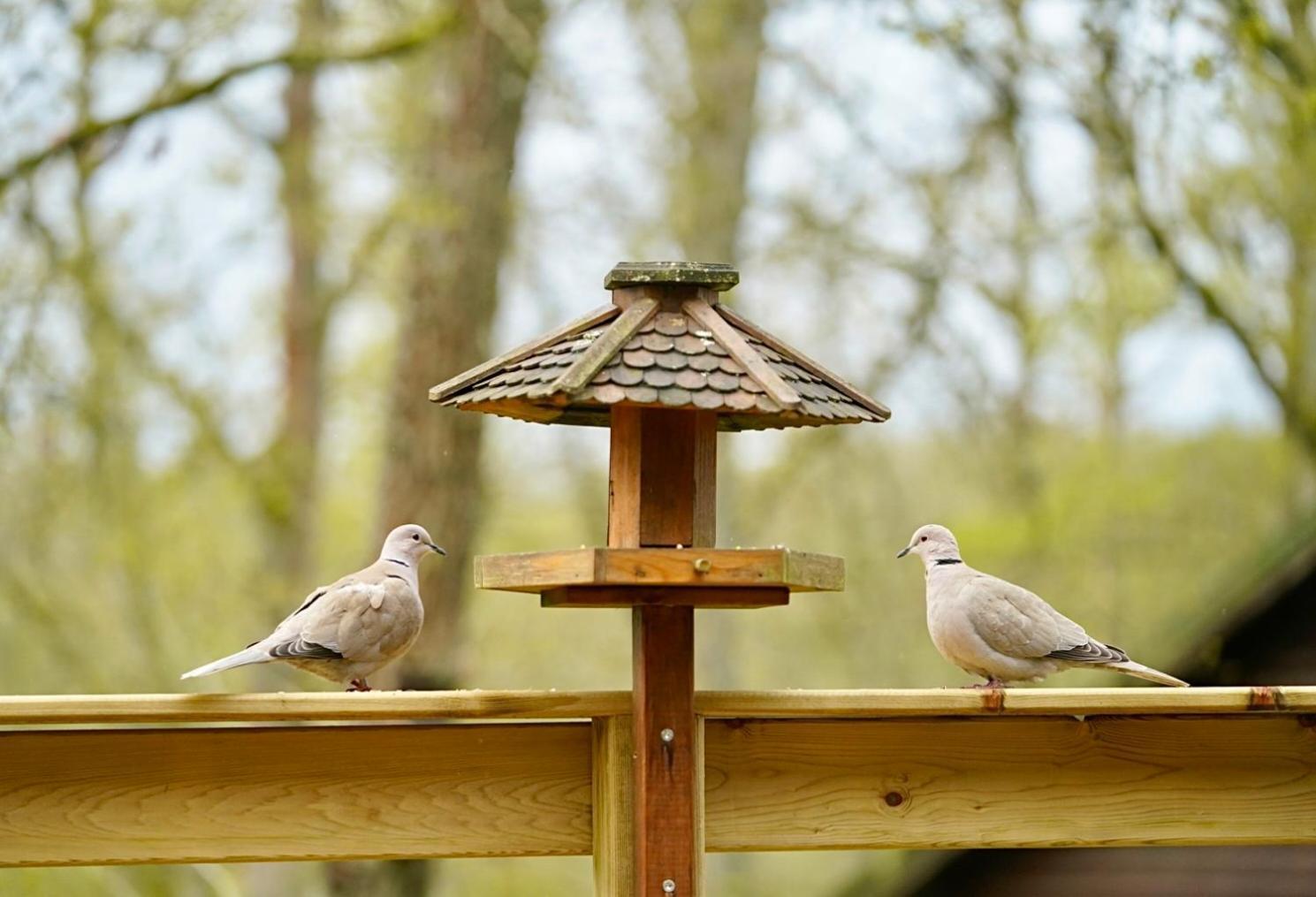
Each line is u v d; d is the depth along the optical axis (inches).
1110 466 661.9
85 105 499.8
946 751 234.5
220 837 217.9
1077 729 238.4
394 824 221.8
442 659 523.8
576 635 702.5
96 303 511.5
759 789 228.5
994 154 569.3
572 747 227.6
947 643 291.9
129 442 532.1
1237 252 533.6
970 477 649.6
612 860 215.2
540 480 695.1
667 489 211.8
